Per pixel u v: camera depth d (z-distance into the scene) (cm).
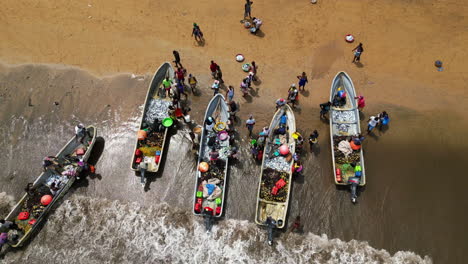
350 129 2292
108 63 2745
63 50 2819
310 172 2169
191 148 2278
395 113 2441
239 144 2300
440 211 2042
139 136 2180
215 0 3180
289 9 3095
